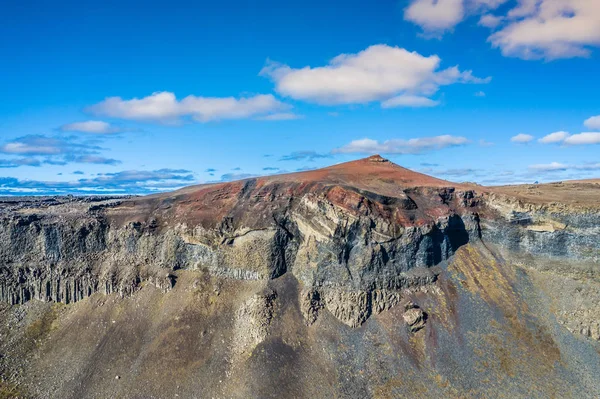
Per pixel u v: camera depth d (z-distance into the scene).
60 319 95.00
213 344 86.38
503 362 80.38
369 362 81.19
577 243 95.62
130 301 96.50
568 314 88.19
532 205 100.69
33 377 83.38
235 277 98.38
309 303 89.94
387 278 92.50
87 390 80.44
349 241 93.56
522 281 96.56
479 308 90.44
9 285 98.38
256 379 78.50
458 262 100.44
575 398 74.75
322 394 76.44
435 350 82.88
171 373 81.94
